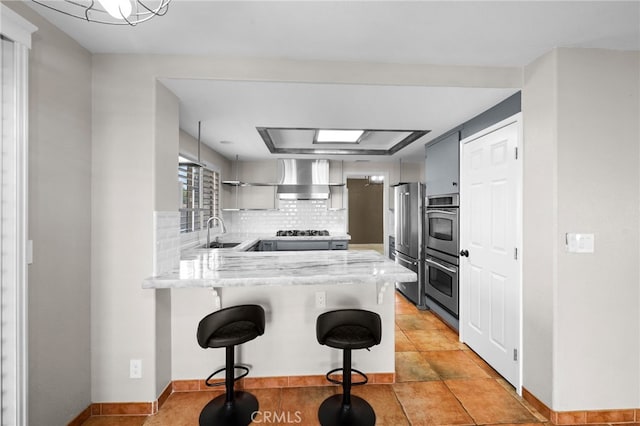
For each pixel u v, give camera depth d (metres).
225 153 4.39
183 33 1.71
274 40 1.79
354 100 2.34
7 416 1.39
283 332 2.25
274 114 2.66
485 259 2.58
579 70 1.84
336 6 1.47
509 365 2.26
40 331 1.55
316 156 4.58
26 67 1.40
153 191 1.92
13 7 1.39
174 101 2.22
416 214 3.94
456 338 3.07
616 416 1.86
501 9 1.48
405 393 2.17
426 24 1.61
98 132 1.90
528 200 2.05
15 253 1.38
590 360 1.85
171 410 1.99
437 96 2.26
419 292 3.89
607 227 1.85
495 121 2.45
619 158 1.85
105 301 1.92
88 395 1.90
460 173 2.96
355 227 8.90
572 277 1.83
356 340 1.76
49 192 1.58
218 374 2.21
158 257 1.95
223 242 3.90
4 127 1.36
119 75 1.92
